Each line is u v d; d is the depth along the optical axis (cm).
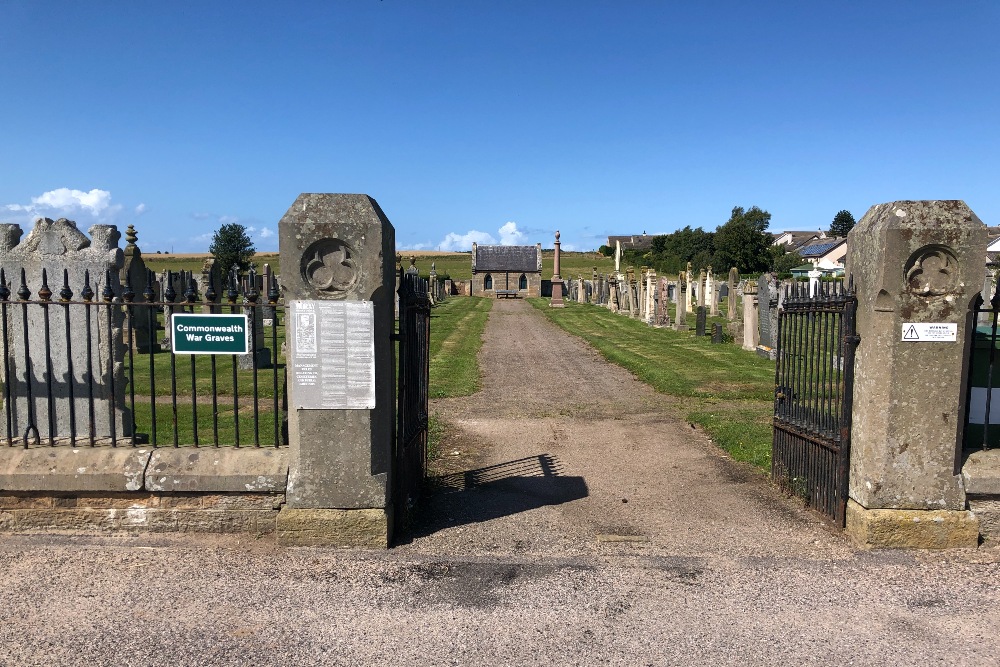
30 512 534
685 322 2561
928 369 506
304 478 519
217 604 430
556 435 937
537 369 1592
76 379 730
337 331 504
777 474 701
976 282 497
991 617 419
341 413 512
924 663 370
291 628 402
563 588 457
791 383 673
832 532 560
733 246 7131
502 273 6231
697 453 838
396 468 560
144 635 393
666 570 487
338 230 494
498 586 460
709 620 414
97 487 525
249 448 544
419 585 461
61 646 380
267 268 1462
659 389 1298
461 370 1543
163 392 1187
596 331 2495
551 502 650
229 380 1295
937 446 512
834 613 423
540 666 365
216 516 532
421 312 661
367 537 522
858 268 538
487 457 823
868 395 520
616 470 763
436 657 373
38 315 727
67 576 465
